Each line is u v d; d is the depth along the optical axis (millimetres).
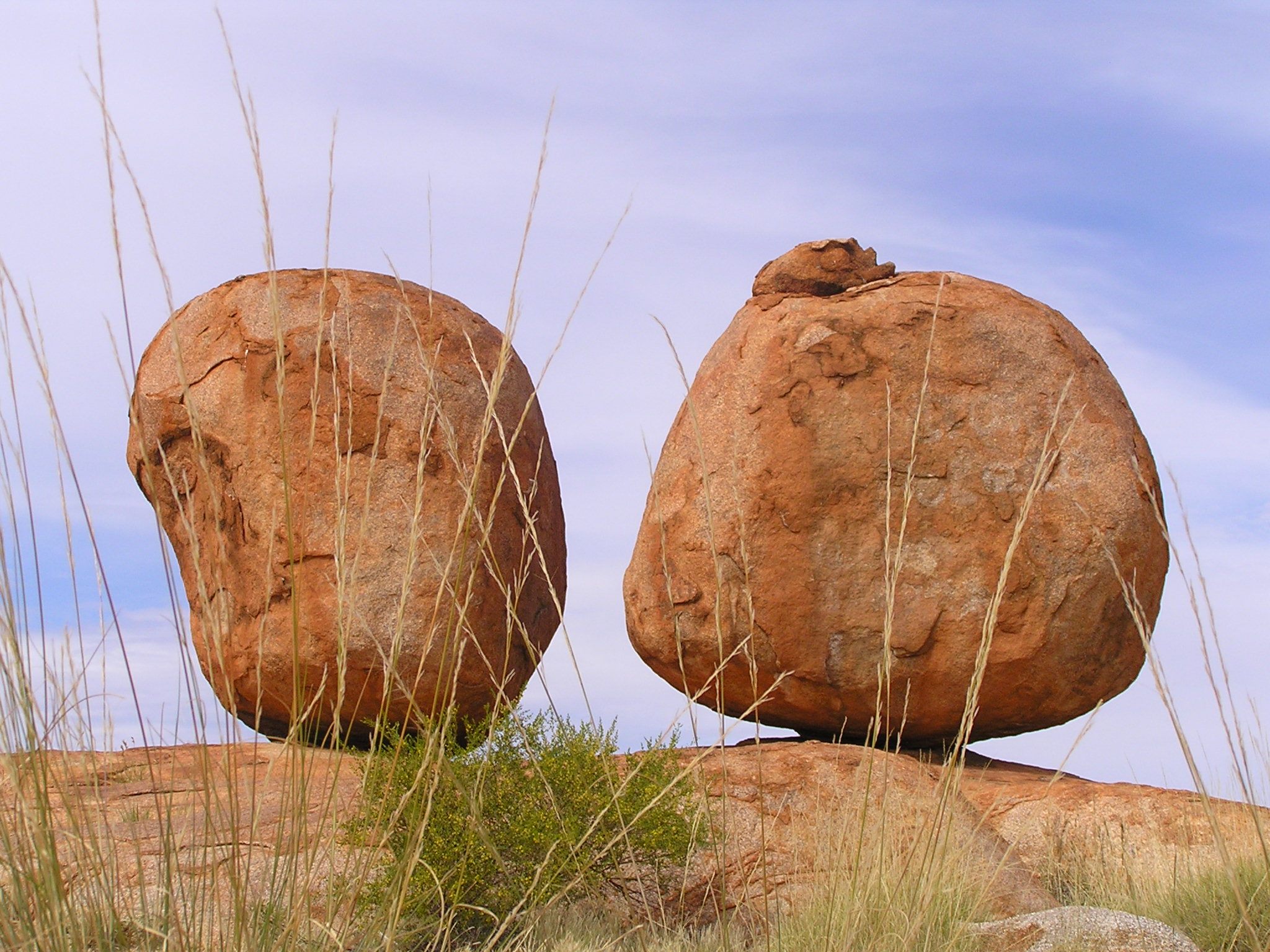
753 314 10195
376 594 9312
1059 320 10125
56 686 2754
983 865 5777
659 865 5953
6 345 2609
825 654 9156
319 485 9648
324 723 9500
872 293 9977
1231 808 7906
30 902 2512
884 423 9406
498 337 10914
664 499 9781
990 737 9836
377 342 10062
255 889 3016
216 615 2609
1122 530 9234
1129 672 9445
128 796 3273
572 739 6035
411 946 4527
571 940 5094
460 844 5414
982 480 9305
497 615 9664
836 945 3547
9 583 2500
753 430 9500
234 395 10039
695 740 3295
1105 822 8266
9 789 2889
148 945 2637
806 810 7105
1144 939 5195
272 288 2604
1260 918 5457
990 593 9102
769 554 9203
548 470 10984
